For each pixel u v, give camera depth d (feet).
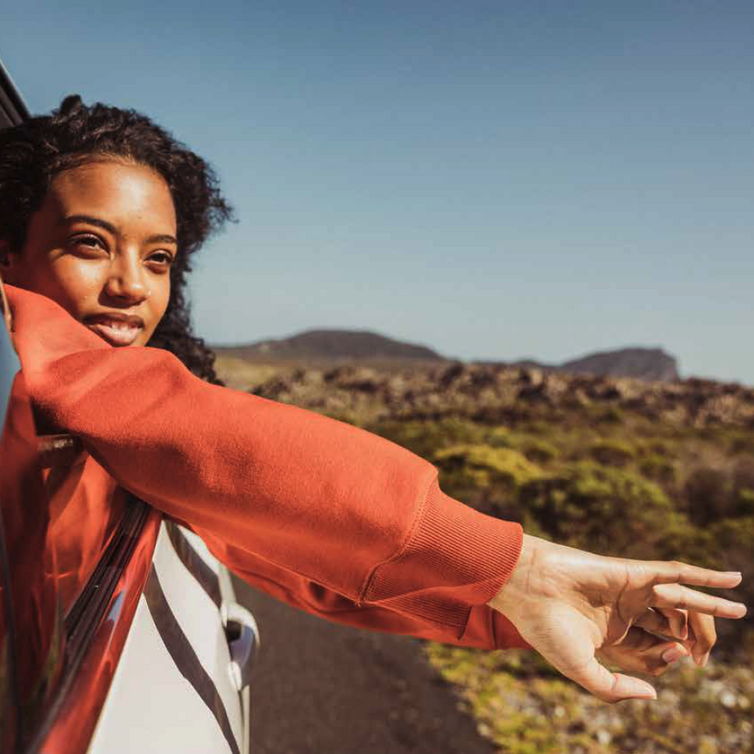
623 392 108.68
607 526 21.52
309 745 10.54
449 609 2.96
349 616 3.86
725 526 21.52
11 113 5.09
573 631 2.78
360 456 2.67
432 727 11.78
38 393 2.64
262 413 2.70
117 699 2.24
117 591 2.66
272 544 2.75
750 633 15.93
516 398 113.50
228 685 3.86
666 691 13.85
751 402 103.81
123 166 3.50
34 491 1.85
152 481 2.65
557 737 12.06
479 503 24.49
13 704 1.55
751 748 11.98
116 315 3.51
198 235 5.02
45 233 3.41
